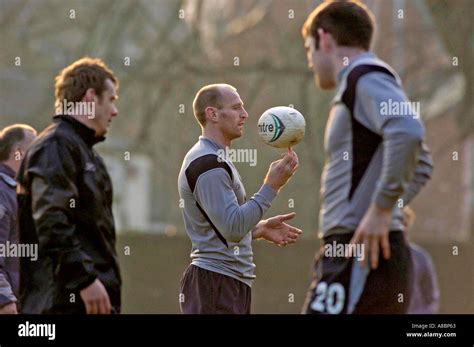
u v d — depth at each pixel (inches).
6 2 2657.5
